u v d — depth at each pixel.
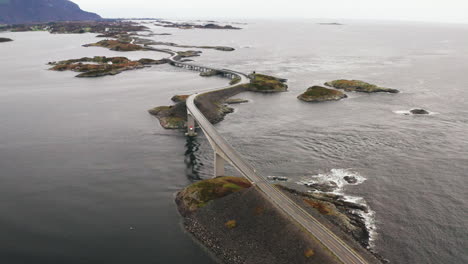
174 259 62.91
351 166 101.00
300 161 104.75
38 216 77.00
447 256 63.59
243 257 62.28
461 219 74.75
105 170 101.06
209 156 111.50
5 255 63.50
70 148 118.38
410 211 77.81
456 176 93.75
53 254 64.19
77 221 75.12
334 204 79.88
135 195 86.75
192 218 75.19
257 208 71.69
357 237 68.25
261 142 120.94
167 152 114.94
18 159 108.69
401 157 106.75
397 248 65.56
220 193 80.81
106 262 62.06
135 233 71.00
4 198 84.75
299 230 63.56
